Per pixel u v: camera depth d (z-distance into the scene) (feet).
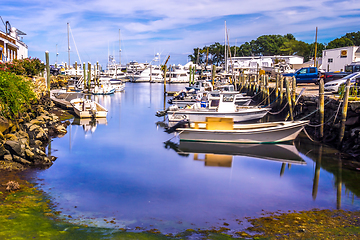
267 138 64.08
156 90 233.35
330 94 79.00
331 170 47.24
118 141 68.13
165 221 30.40
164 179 43.70
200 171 47.67
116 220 30.27
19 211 30.12
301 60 245.04
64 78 214.28
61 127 76.95
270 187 40.70
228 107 82.33
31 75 91.76
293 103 79.82
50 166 47.16
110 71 365.61
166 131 79.92
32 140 58.23
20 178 40.55
